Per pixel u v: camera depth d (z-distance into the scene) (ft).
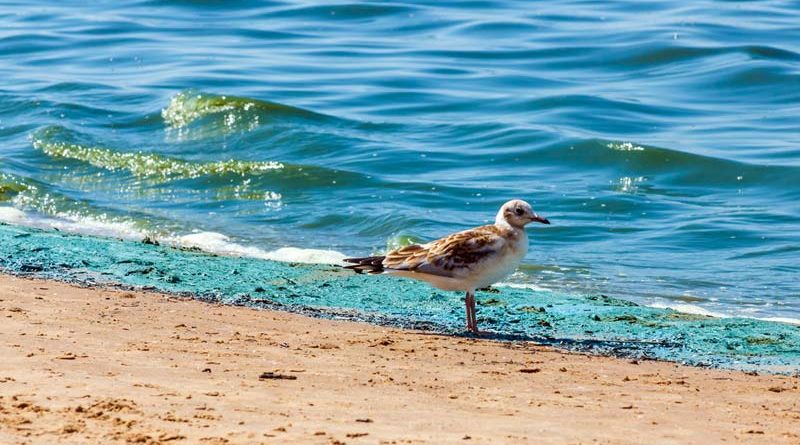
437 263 41.37
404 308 45.98
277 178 78.79
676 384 33.47
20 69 116.67
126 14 146.00
